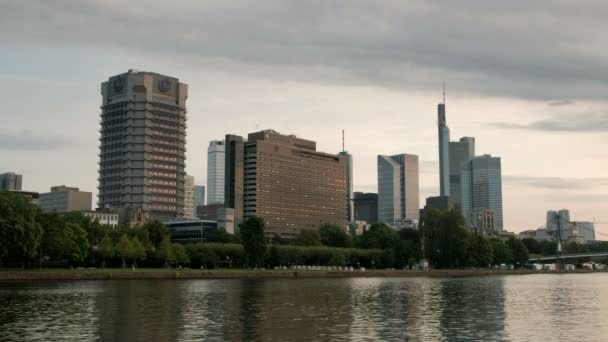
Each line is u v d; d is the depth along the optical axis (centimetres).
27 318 8662
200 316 9025
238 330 7588
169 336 7100
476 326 8094
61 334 7212
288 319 8725
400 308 10481
